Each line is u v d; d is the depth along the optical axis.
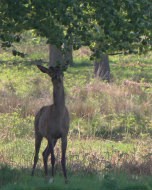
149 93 72.69
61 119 34.47
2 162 38.47
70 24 33.62
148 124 55.97
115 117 57.72
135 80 87.56
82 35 33.47
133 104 61.75
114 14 33.41
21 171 35.72
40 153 43.31
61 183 32.03
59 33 33.81
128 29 34.38
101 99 64.62
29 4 33.06
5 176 33.72
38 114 36.66
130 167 36.66
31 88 74.56
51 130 34.66
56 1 32.09
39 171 36.50
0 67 95.88
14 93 68.88
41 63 100.69
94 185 31.27
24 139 49.56
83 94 68.38
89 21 34.66
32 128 52.94
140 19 34.12
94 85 72.06
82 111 58.47
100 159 39.12
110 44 36.12
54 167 36.88
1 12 34.09
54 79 34.25
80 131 53.31
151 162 37.62
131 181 32.78
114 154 41.66
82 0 33.50
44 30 33.69
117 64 105.81
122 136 52.62
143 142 48.97
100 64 86.88
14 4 32.50
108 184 30.48
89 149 44.22
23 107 58.81
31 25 33.69
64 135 34.81
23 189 30.41
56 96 34.44
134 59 110.69
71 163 37.75
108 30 34.03
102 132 53.41
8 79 83.31
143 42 36.53
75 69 97.44
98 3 33.22
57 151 40.41
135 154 40.88
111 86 73.38
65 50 34.34
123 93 68.81
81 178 34.00
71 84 80.12
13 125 52.88
